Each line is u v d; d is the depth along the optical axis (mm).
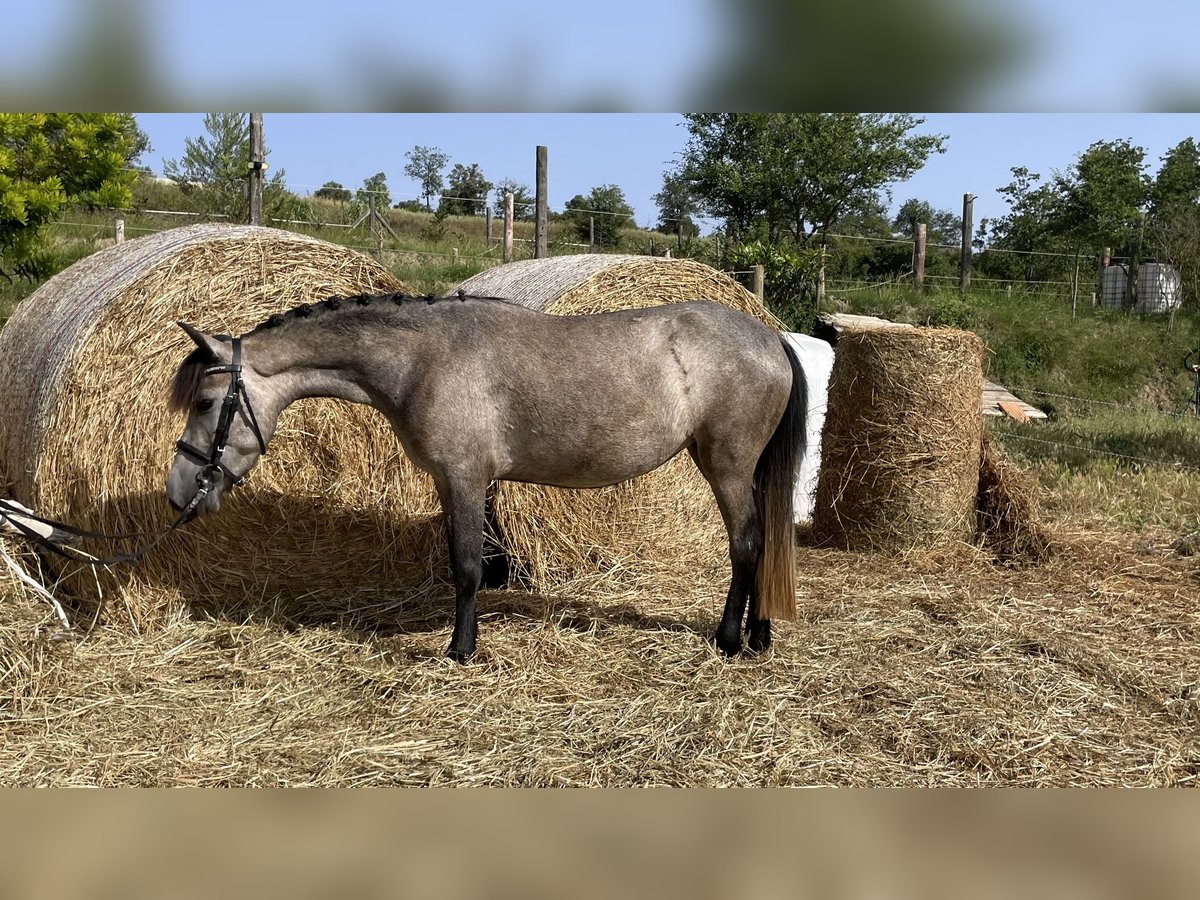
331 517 4949
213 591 4426
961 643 4234
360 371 3844
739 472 4047
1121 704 3656
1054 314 14164
